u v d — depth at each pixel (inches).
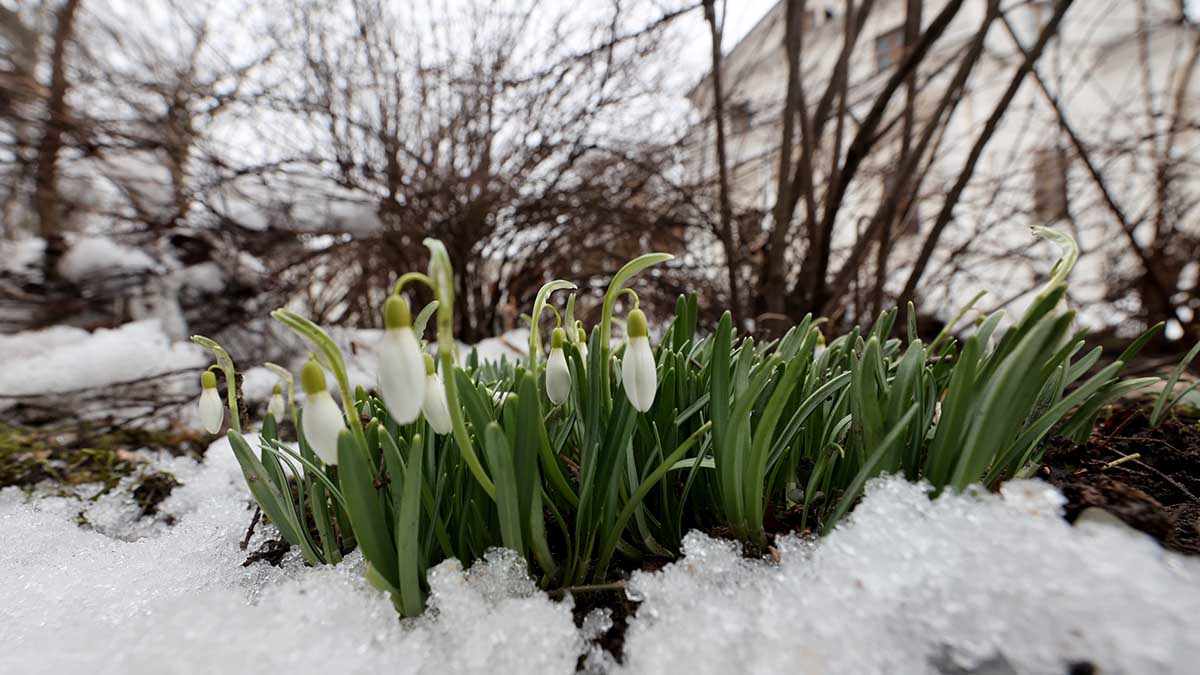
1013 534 6.1
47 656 6.7
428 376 6.5
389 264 37.8
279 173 33.8
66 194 38.1
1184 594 5.2
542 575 7.9
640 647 6.5
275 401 10.5
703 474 8.6
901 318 32.1
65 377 25.2
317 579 7.3
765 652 6.0
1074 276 43.3
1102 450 10.4
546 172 36.0
